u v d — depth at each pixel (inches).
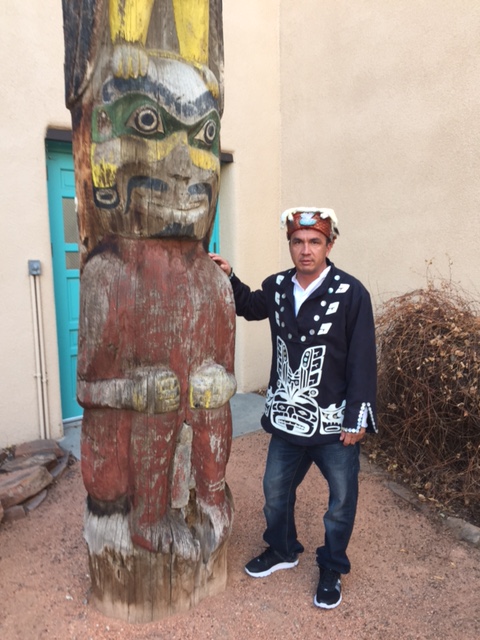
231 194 155.7
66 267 133.4
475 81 111.5
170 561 67.9
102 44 57.9
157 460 64.2
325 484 112.3
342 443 71.4
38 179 119.3
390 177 131.6
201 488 69.9
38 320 122.1
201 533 70.9
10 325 119.2
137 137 57.1
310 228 68.3
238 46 149.8
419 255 126.8
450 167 118.0
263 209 163.0
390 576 82.7
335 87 143.2
